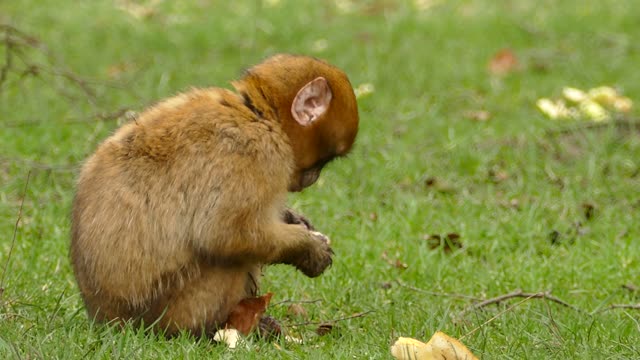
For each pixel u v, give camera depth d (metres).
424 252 12.10
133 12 24.05
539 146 15.98
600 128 16.27
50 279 10.88
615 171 15.09
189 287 8.81
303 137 9.29
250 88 9.06
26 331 8.90
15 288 10.45
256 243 8.70
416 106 17.98
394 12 24.36
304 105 9.16
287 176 8.94
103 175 8.85
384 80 19.42
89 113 17.11
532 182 14.84
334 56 21.00
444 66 20.19
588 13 23.88
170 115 8.81
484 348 8.79
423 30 22.75
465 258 12.22
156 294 8.77
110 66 20.00
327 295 10.82
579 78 19.61
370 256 12.20
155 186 8.67
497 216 13.71
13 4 24.17
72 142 15.58
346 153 9.61
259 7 23.94
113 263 8.73
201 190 8.58
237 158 8.62
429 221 13.48
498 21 23.20
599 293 11.20
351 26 23.19
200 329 8.95
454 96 18.58
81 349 8.45
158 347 8.58
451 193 14.73
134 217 8.69
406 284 11.31
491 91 18.88
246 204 8.61
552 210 13.97
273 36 22.56
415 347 8.31
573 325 9.62
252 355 8.46
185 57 20.91
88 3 24.72
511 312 10.05
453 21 23.38
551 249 12.66
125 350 8.37
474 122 17.30
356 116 9.55
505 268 11.86
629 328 9.66
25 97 17.05
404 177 15.11
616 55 20.89
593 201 14.27
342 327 9.80
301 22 23.52
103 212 8.77
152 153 8.71
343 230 13.17
